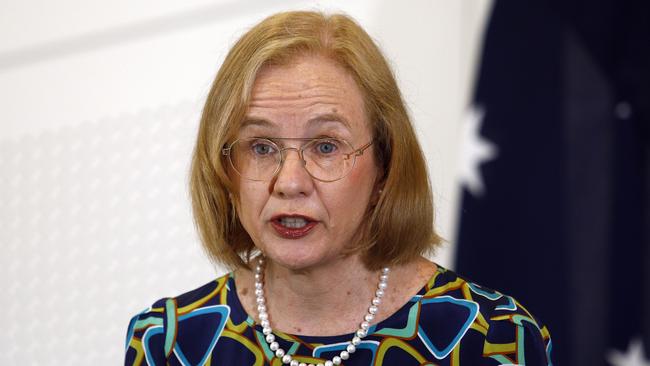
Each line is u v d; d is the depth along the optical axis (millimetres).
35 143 6375
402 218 2689
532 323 2662
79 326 6102
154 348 2896
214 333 2848
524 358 2619
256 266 2912
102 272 6051
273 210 2498
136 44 6238
